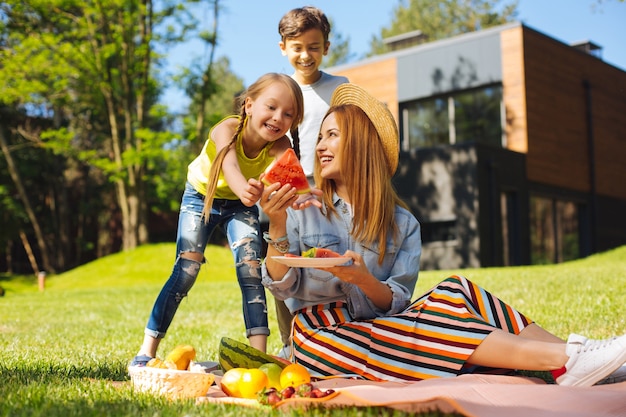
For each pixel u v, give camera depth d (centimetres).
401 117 2545
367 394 267
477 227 2119
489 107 2355
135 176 2656
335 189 390
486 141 2364
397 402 251
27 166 3541
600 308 706
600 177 2625
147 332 422
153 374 310
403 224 385
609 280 1002
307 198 355
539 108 2350
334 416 252
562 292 888
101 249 4034
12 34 2630
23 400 288
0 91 2603
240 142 419
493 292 945
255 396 310
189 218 434
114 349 598
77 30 2595
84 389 323
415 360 331
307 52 494
